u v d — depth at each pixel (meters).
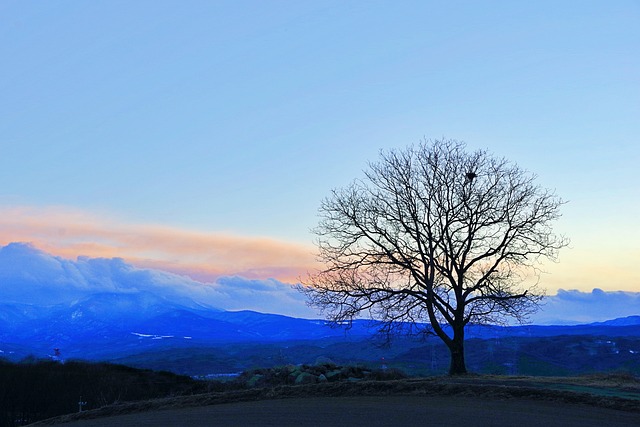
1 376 49.94
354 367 33.47
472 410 20.42
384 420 19.45
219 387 32.34
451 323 34.88
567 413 19.47
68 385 49.97
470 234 35.09
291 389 26.91
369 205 36.62
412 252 35.53
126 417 25.53
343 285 35.47
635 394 22.55
